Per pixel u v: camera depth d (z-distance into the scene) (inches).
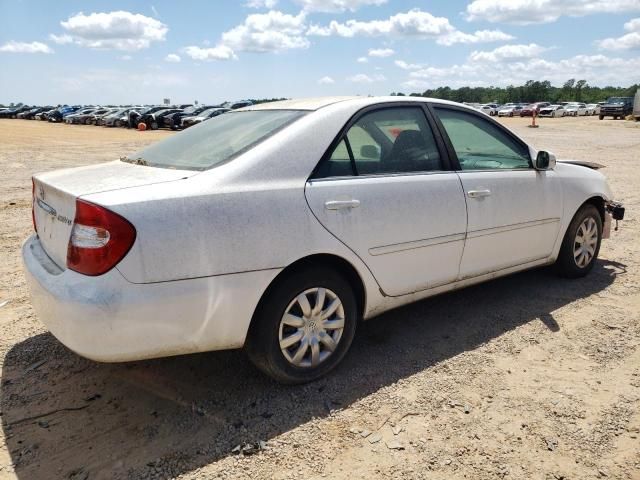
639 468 97.0
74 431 107.9
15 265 209.9
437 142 145.9
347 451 102.0
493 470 96.7
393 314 164.9
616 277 195.8
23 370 131.1
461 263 148.3
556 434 106.3
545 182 169.8
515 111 2309.3
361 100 135.3
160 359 136.8
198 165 116.2
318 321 122.9
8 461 99.0
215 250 104.5
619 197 353.1
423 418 111.8
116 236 96.4
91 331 96.7
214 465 98.3
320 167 121.1
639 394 119.9
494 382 125.3
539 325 155.5
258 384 125.1
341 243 121.0
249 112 144.6
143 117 1513.3
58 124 1911.9
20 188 405.4
